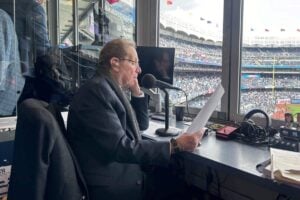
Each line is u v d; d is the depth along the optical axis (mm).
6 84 2207
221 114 2221
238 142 1686
